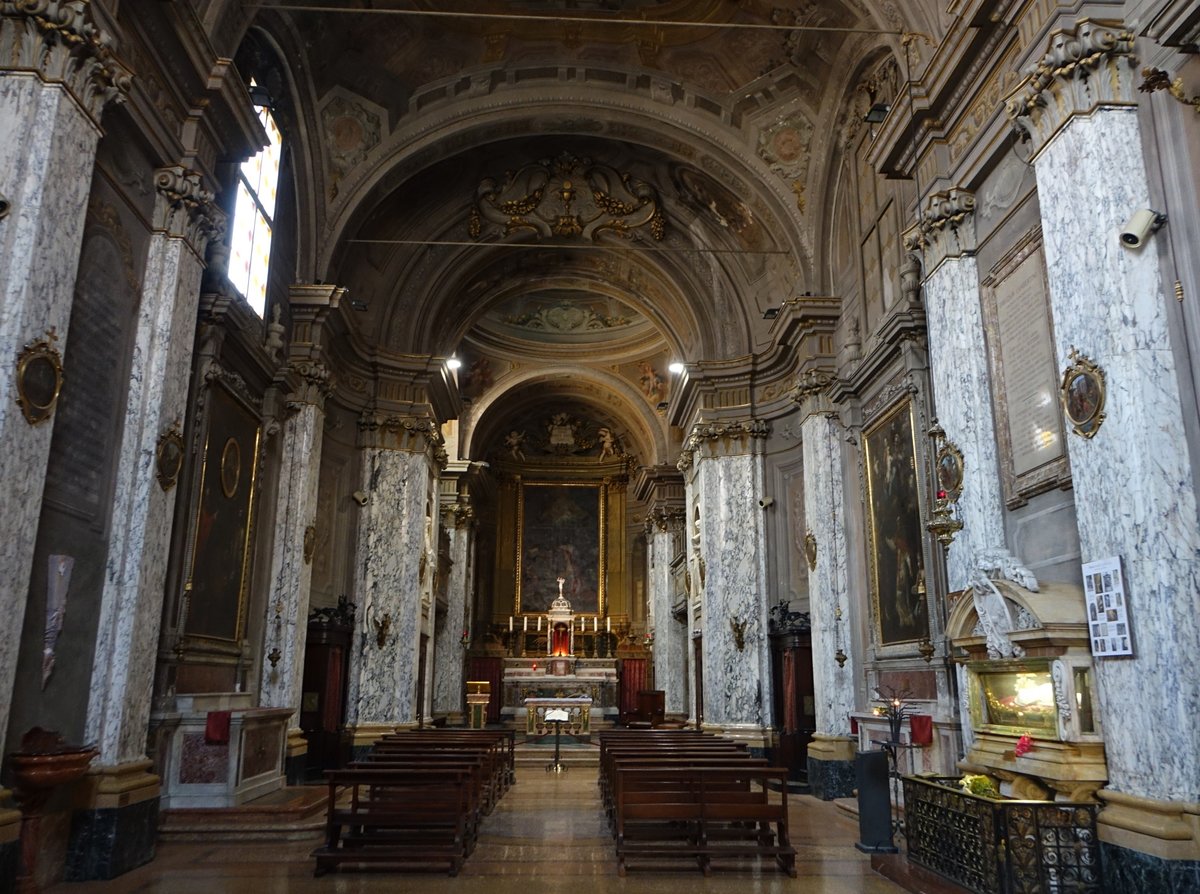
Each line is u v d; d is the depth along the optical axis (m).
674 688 23.62
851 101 12.70
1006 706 6.77
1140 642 5.39
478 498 29.53
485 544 31.09
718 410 16.52
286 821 8.52
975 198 8.24
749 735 14.81
